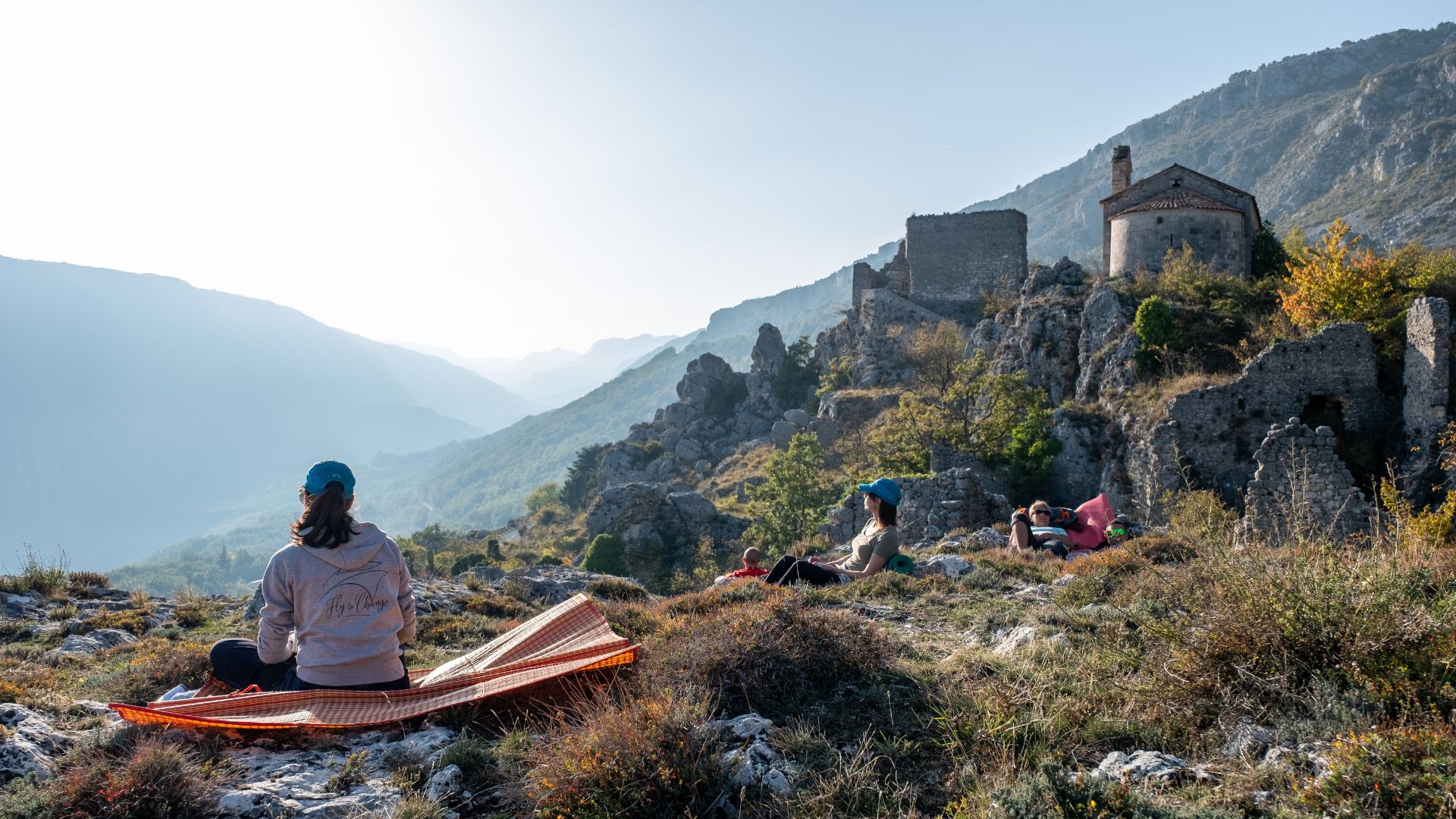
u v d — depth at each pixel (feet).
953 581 36.27
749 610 22.04
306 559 18.12
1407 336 88.94
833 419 233.96
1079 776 13.32
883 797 14.14
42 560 46.34
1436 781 11.65
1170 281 143.84
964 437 143.54
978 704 17.34
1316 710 15.03
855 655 20.29
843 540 103.71
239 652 19.76
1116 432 122.21
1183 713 16.55
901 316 259.60
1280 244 188.65
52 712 18.70
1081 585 31.68
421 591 45.06
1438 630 16.74
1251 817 12.59
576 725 17.01
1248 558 20.20
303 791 14.98
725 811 14.12
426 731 17.72
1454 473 75.20
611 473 351.87
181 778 14.40
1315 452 70.59
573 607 22.84
